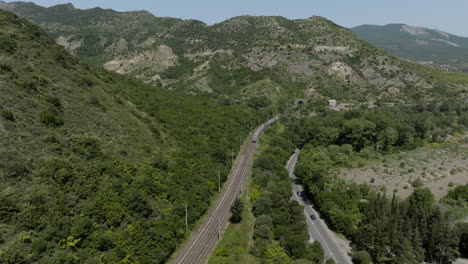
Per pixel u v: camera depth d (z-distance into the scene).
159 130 111.44
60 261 50.97
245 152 139.75
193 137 122.00
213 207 93.00
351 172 125.50
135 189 73.56
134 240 63.28
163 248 66.25
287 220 84.69
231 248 74.06
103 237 58.84
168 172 91.19
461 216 87.06
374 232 75.56
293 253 72.31
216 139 132.25
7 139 63.50
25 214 54.41
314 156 132.62
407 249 70.62
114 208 66.31
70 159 70.62
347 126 148.50
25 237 51.50
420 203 84.38
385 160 137.12
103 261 56.53
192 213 81.94
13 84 76.12
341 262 76.50
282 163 134.12
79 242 56.81
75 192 64.50
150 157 91.06
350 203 95.38
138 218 69.44
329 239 85.69
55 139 71.50
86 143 76.88
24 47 94.88
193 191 89.50
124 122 97.25
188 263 67.62
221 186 107.00
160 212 75.44
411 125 169.75
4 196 54.81
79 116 84.38
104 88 110.25
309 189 105.81
